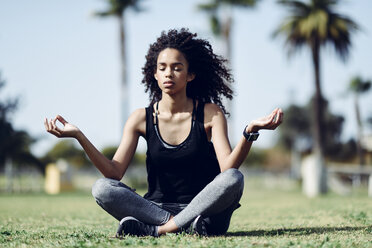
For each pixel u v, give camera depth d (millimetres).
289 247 3943
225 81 5340
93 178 44312
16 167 33031
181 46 4883
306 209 9609
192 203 4539
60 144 51531
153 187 4977
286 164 63719
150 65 5172
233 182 4387
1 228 6141
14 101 23688
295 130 62188
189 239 4289
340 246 4004
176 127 4867
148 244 4094
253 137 4297
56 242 4488
